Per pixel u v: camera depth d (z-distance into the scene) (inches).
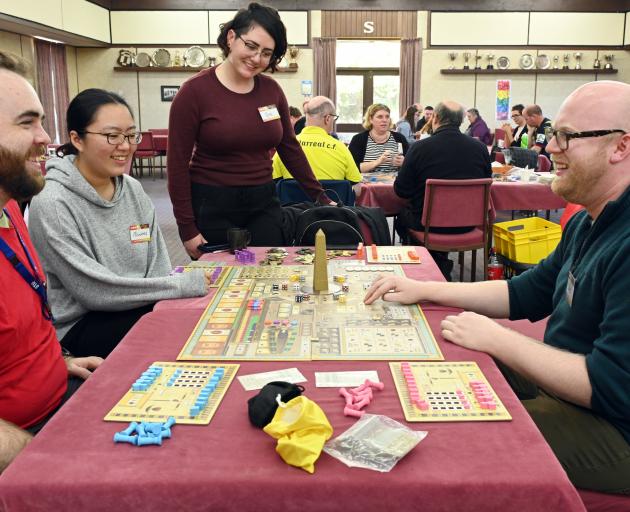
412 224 162.9
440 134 156.8
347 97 474.0
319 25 453.4
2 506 34.3
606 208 52.6
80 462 36.3
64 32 377.4
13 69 54.5
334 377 47.4
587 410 52.6
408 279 66.7
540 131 284.2
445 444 38.0
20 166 54.3
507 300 66.0
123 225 79.6
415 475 34.8
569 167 54.6
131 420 41.1
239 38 95.3
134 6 451.8
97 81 464.8
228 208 106.0
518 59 461.4
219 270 79.6
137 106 469.4
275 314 61.8
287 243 112.6
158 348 53.8
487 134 352.8
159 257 84.7
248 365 50.0
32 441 38.8
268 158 109.0
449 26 456.1
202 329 57.9
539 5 453.1
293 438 36.0
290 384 42.4
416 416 41.2
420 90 465.7
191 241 106.0
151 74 465.1
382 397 44.4
